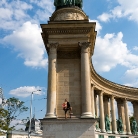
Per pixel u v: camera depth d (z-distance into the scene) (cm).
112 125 5284
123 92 5825
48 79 2764
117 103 6072
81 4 3531
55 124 2522
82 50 2853
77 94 2848
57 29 2914
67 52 3095
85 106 2612
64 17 3269
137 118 6088
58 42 2897
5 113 5572
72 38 2903
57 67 3002
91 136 2452
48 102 2645
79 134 2466
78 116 2708
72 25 2892
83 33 2916
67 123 2520
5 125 5519
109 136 4978
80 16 3331
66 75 2956
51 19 3462
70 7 3331
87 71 2762
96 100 5266
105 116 5503
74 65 3019
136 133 5872
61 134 2477
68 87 2888
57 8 3475
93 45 3328
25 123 6875
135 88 5988
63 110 2756
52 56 2841
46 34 3005
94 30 3030
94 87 4838
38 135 7788
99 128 4844
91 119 2517
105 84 5291
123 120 5888
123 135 5400
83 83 2719
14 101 6481
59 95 2842
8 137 6253
